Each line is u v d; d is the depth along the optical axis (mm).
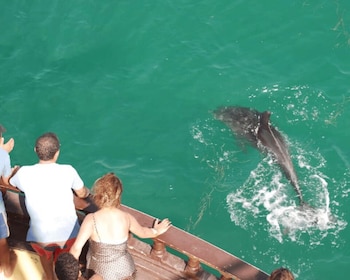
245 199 11664
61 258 4512
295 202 11594
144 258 6016
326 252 10984
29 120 12734
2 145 5883
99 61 13734
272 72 13453
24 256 6160
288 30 14141
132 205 11477
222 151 12375
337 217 11406
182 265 5949
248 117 12688
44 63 13719
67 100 13047
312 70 13469
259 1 14648
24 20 14492
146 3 14641
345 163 12117
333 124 12688
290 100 13047
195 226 11289
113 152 12281
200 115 12875
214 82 13312
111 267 5145
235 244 11102
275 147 12203
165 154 12289
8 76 13461
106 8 14602
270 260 10922
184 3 14633
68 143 12359
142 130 12625
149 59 13727
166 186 11805
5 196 6332
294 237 11180
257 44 13930
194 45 13914
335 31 14086
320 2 14602
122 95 13148
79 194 5777
